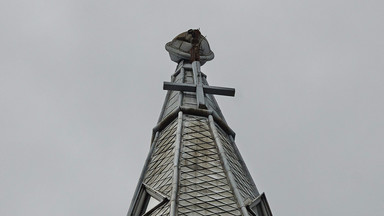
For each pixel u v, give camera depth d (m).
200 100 32.34
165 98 34.59
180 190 24.20
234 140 31.00
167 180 25.56
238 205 23.67
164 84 33.62
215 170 26.08
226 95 34.44
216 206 23.41
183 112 31.17
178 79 37.38
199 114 31.14
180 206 23.05
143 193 26.30
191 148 27.80
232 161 28.30
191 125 30.03
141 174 28.11
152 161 28.81
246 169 28.70
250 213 24.03
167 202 23.77
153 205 24.92
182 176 25.27
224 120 32.97
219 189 24.66
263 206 25.75
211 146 28.20
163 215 22.86
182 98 33.09
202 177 25.38
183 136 28.89
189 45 41.66
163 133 30.69
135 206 26.00
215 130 29.44
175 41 42.03
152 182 26.66
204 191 24.33
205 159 26.94
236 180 26.28
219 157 27.22
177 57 41.22
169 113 32.41
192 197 23.77
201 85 34.09
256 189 27.64
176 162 26.09
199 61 39.47
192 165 26.27
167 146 28.95
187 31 42.91
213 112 31.34
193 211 22.86
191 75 37.91
